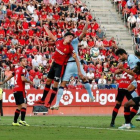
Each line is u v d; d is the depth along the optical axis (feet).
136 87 181.68
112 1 432.66
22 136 147.95
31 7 379.35
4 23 358.64
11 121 222.69
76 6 400.26
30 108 305.73
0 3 376.89
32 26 366.02
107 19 415.64
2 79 311.06
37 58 336.29
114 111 188.03
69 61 175.32
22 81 185.98
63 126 187.01
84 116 280.10
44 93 174.19
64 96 311.88
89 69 336.08
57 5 393.91
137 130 169.17
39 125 192.85
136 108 178.09
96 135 151.64
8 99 303.89
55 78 170.91
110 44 375.86
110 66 350.43
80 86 317.83
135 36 399.03
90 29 383.86
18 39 350.43
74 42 175.94
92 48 356.38
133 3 422.41
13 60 331.57
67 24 378.12
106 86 322.14
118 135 151.74
